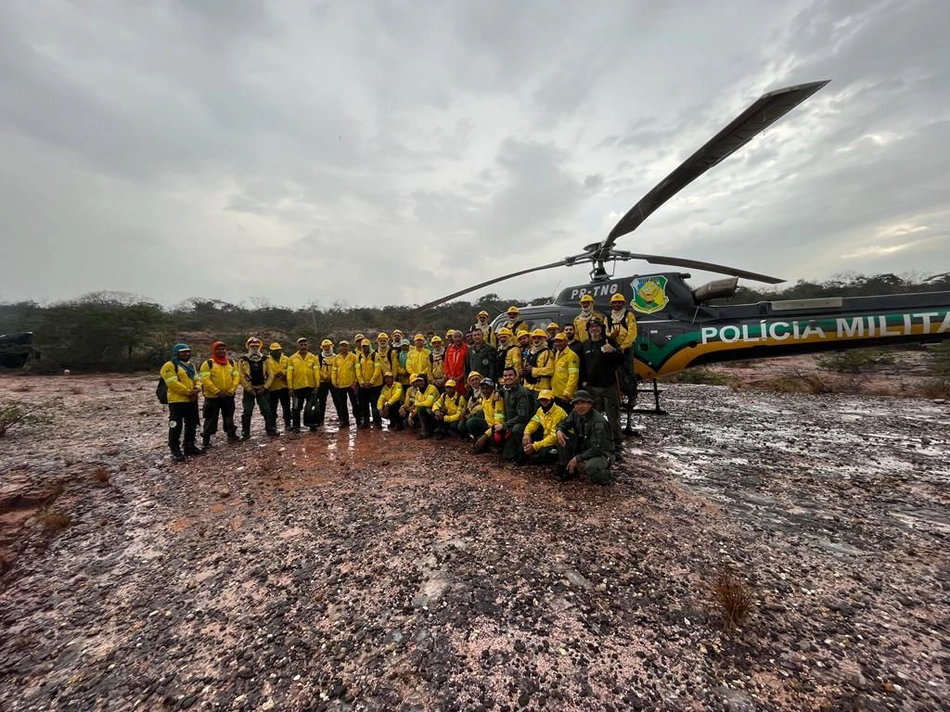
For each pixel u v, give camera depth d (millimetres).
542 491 4480
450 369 7090
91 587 3094
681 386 13352
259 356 7254
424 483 4777
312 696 2078
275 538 3670
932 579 2865
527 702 2000
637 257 7457
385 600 2779
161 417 9461
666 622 2498
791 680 2076
